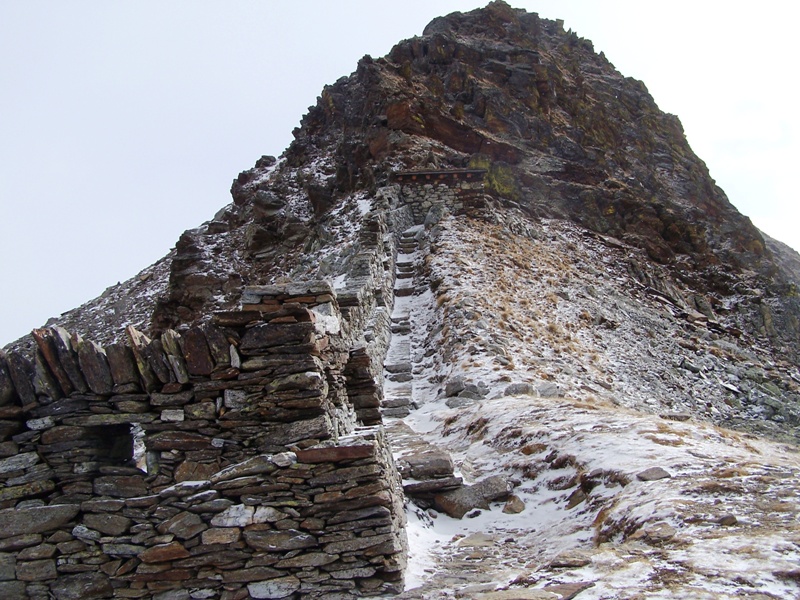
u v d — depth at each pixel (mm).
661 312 31750
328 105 60812
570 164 46000
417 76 52219
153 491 6160
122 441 6836
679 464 7441
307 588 5801
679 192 56562
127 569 5879
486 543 7371
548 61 59625
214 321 6512
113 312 50594
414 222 33688
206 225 59750
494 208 34938
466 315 19250
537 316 22406
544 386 14664
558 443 9320
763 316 39281
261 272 41156
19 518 5883
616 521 6387
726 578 4406
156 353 6414
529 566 6238
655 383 21562
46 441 6172
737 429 20469
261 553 5891
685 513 5809
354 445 6070
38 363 6223
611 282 32875
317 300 8086
